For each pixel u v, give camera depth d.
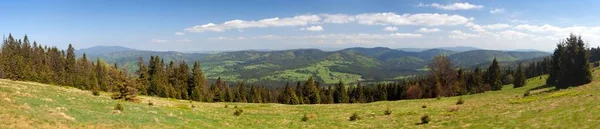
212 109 62.88
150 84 125.81
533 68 172.88
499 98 61.69
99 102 48.44
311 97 128.38
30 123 28.77
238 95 142.62
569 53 71.62
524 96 57.94
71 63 166.88
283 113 59.41
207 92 137.75
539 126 31.08
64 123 31.38
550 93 55.19
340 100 137.00
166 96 123.50
